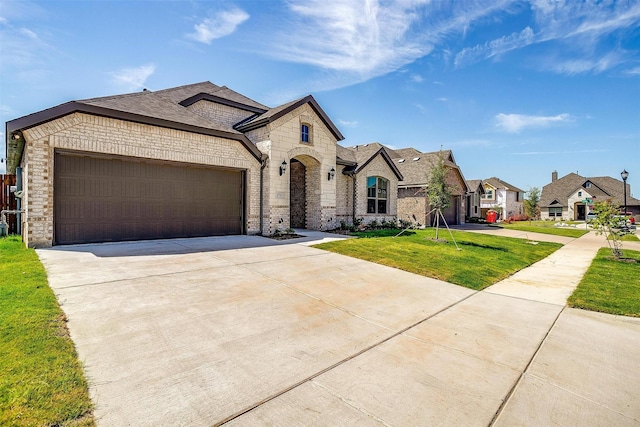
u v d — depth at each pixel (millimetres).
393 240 12797
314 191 16156
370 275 7637
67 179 9203
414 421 2633
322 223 15914
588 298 6465
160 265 7168
